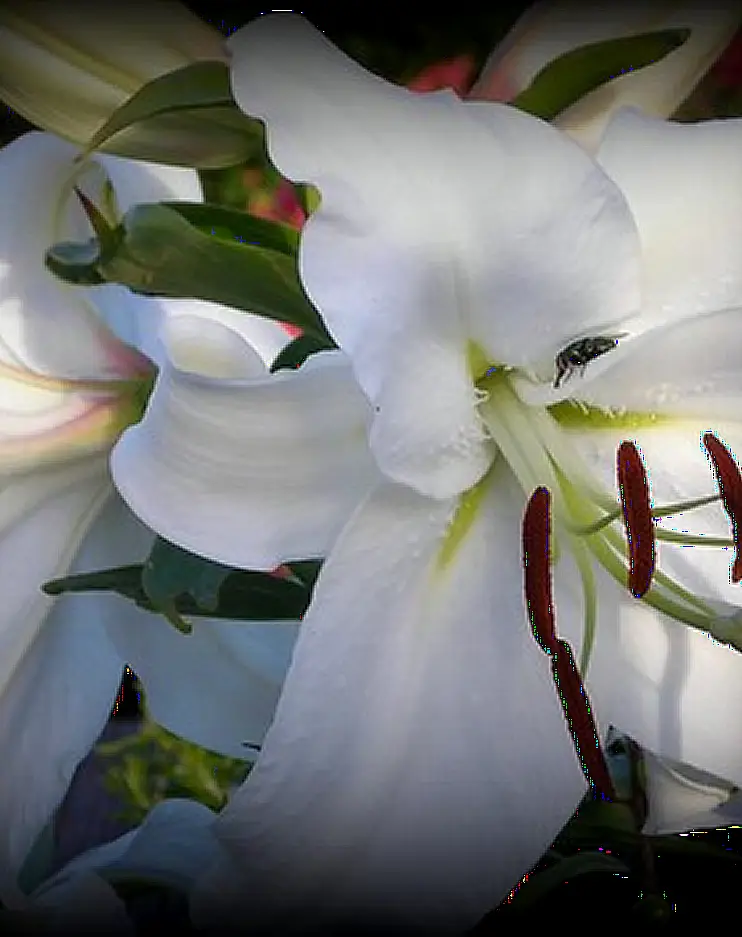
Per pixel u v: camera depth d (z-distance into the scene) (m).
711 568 0.37
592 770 0.34
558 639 0.34
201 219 0.37
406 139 0.32
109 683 0.41
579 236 0.33
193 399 0.34
